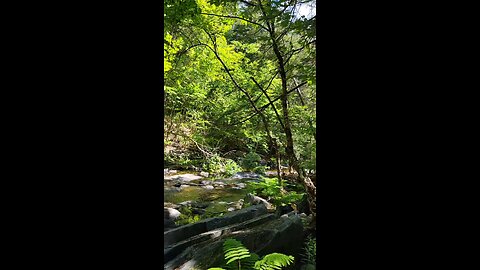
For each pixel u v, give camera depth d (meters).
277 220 4.39
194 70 9.26
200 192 8.66
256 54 8.40
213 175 11.56
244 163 12.38
